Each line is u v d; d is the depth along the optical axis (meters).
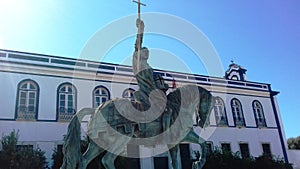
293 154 25.50
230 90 24.98
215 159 18.95
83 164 6.61
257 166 20.72
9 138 15.63
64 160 6.61
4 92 17.67
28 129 17.55
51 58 19.53
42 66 19.08
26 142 17.23
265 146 24.95
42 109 18.30
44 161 16.56
